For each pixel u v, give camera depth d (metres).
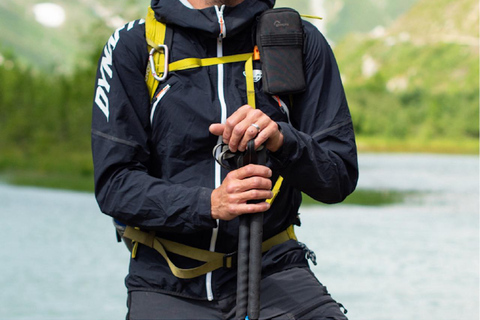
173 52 3.18
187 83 3.15
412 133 87.31
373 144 81.88
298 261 3.26
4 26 196.38
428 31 137.12
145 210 2.98
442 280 9.38
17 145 47.81
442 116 88.31
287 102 3.24
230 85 3.16
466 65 118.00
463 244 12.51
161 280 3.15
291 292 3.15
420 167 41.19
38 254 11.39
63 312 7.56
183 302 3.14
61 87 50.16
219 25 3.12
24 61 175.50
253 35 3.22
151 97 3.21
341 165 3.15
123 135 3.12
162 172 3.19
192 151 3.12
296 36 3.20
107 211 3.09
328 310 3.14
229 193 2.79
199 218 2.88
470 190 24.59
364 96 94.81
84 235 13.71
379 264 10.49
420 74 120.94
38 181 33.84
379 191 24.11
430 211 18.05
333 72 3.32
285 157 2.91
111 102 3.15
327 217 16.69
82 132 48.16
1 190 27.09
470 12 132.00
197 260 3.14
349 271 9.91
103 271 9.95
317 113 3.25
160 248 3.14
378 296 8.40
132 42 3.21
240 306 2.80
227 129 2.79
